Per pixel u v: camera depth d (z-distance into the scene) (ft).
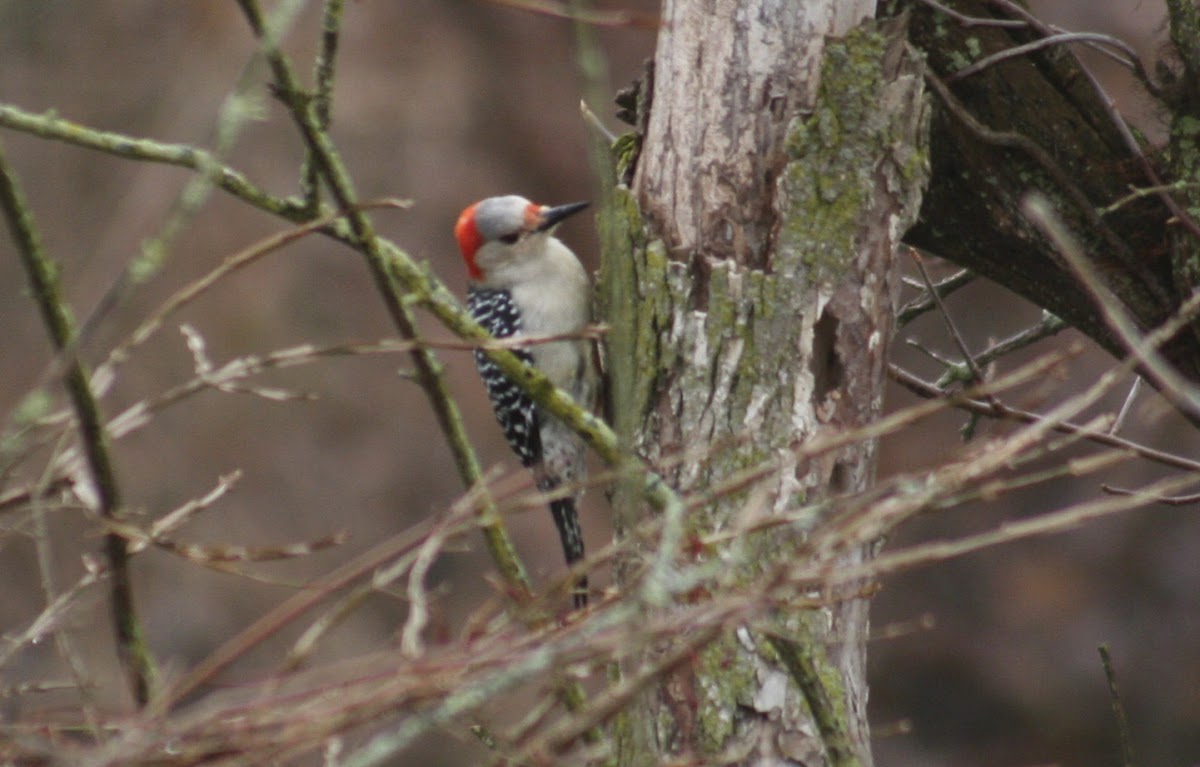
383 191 91.50
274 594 83.71
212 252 88.07
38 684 19.26
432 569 84.33
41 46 88.63
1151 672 86.94
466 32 95.76
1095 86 29.76
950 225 31.17
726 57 26.84
